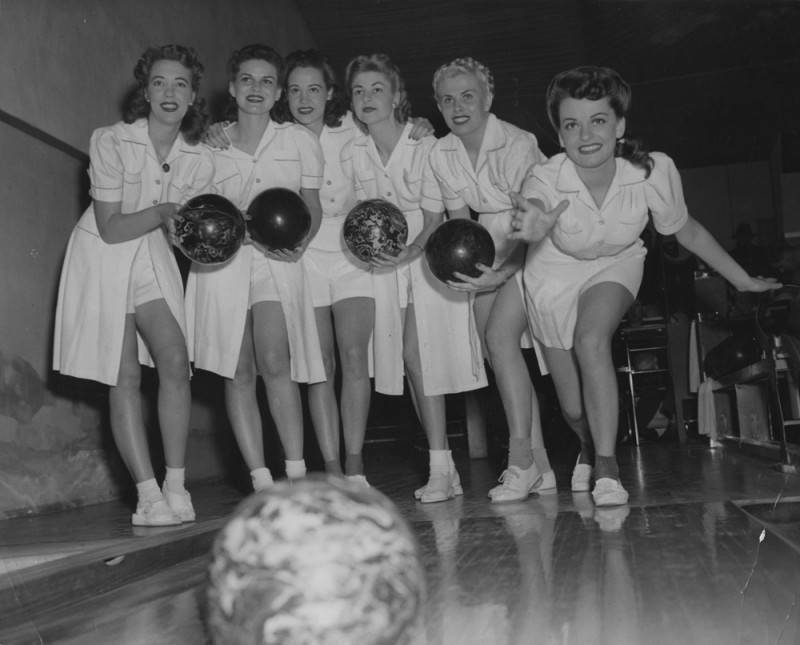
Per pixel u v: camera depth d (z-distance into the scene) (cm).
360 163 466
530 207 332
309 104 451
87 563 258
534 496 442
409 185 464
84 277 407
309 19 1196
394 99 461
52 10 608
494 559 245
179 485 416
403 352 473
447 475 467
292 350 441
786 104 1353
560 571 222
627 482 488
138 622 213
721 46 1231
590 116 376
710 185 1578
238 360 440
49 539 362
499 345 434
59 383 597
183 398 412
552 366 433
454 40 1226
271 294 438
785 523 345
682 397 1030
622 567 222
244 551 105
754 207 1572
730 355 754
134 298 410
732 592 186
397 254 442
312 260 464
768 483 428
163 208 399
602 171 388
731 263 406
